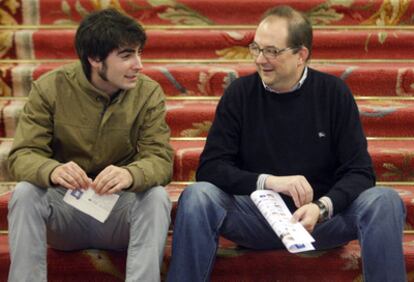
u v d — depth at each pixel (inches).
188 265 107.4
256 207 114.9
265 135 116.5
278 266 120.9
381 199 107.6
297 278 122.0
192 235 107.6
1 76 157.1
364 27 170.1
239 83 119.6
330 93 116.6
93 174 119.0
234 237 116.6
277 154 116.5
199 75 156.9
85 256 120.9
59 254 121.3
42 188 109.5
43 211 108.7
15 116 149.3
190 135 149.9
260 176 111.0
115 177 107.0
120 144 116.6
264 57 111.8
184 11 171.6
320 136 115.7
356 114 116.6
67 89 115.6
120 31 109.2
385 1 169.3
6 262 123.7
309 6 170.1
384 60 164.4
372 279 106.3
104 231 115.2
